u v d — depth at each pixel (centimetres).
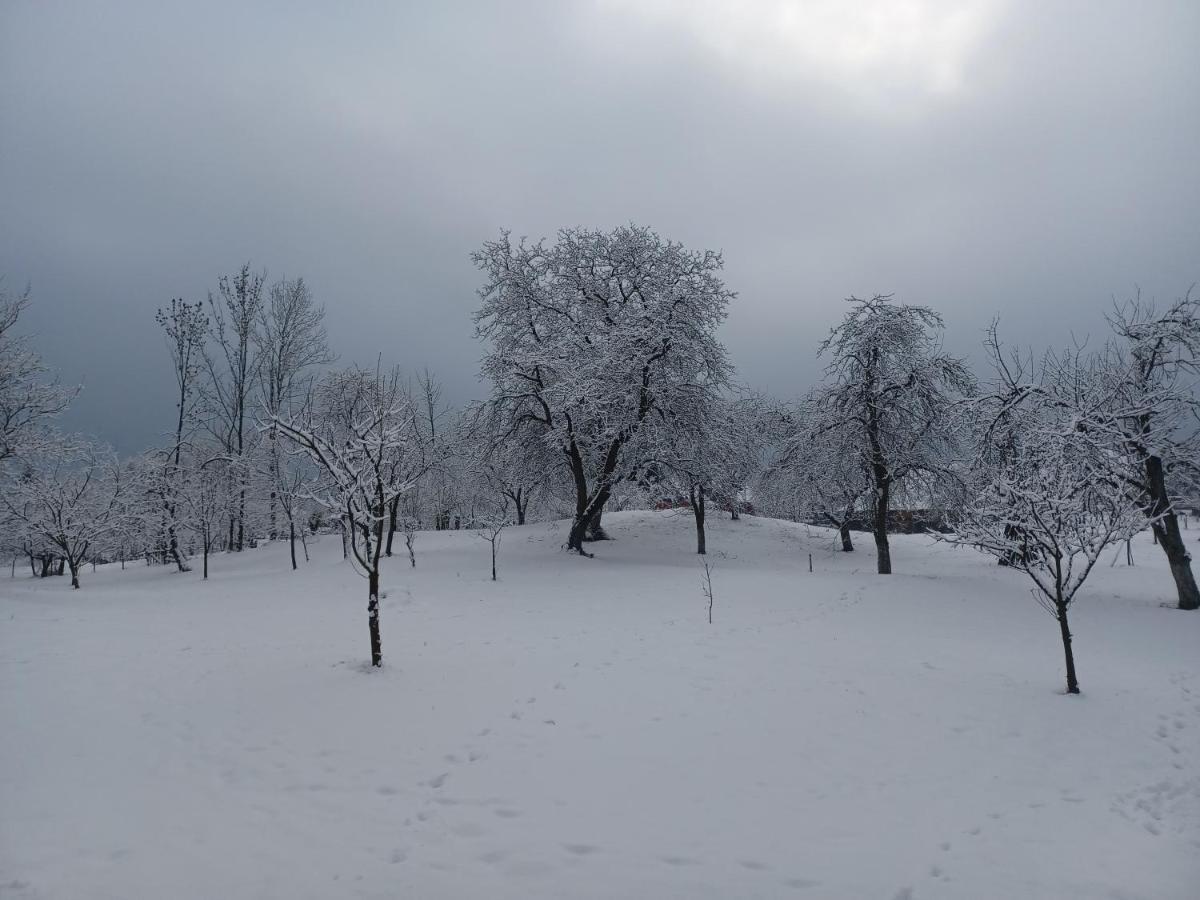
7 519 2525
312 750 770
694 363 2702
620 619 1539
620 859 559
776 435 3644
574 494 3422
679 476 2894
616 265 3105
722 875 538
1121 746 834
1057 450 1647
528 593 1906
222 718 867
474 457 3097
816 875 542
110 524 2623
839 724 873
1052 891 532
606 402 2589
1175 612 1709
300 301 3606
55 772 713
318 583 2134
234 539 3650
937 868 559
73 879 522
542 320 3084
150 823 612
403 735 810
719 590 1950
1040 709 951
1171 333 1819
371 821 619
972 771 752
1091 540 1033
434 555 2636
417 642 1289
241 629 1458
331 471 1117
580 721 860
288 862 552
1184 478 1905
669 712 898
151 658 1180
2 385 2414
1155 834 629
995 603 1772
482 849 573
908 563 3123
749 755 771
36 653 1205
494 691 967
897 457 2403
